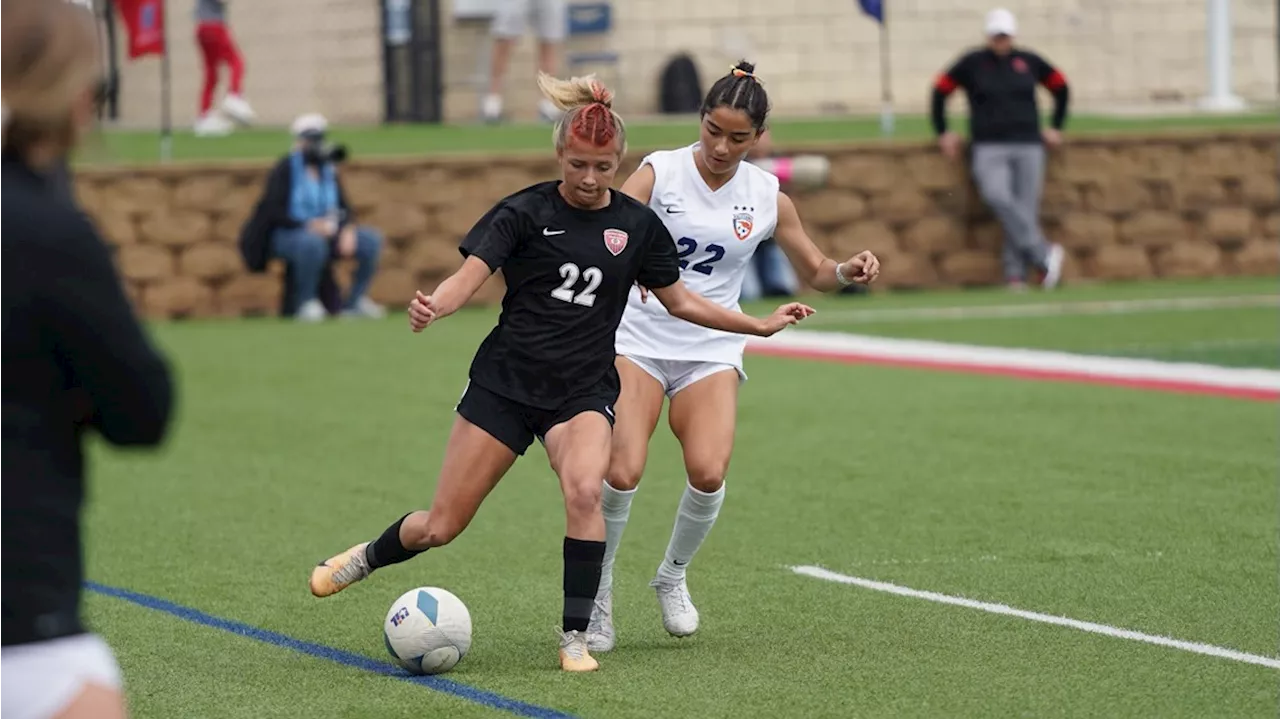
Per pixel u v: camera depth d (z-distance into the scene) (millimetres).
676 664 21438
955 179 75812
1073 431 40844
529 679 20703
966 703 19438
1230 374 49656
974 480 35031
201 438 41500
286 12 94375
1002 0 97938
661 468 37719
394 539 21391
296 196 65312
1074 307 68000
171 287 68625
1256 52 101312
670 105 92875
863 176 75125
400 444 40500
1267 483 34094
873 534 30016
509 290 20984
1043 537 29453
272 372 52625
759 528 30734
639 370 22562
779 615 24250
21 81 10430
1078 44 98250
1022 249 74500
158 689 20531
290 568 27922
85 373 10617
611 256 20688
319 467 37656
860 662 21453
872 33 96375
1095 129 85562
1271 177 79625
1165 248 78812
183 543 30031
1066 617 23812
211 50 85688
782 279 72938
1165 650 21875
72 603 10711
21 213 10383
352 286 67812
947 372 51312
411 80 93250
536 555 28812
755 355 55781
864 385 49062
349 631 23562
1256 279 78875
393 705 19578
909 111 97062
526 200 20734
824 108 96375
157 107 96625
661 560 28312
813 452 38688
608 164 20375
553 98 20828
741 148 22281
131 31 73562
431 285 71188
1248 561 27266
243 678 20984
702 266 23031
